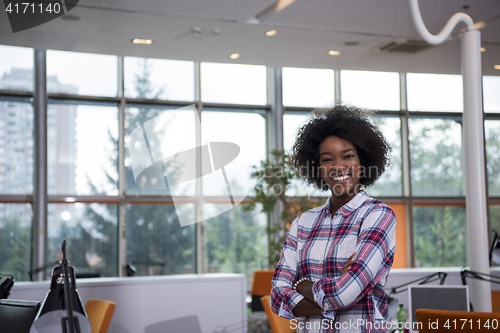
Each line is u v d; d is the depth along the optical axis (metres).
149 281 4.58
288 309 1.52
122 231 8.14
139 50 6.43
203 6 4.95
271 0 4.81
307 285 1.50
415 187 9.12
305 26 5.57
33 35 5.73
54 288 1.54
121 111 8.29
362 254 1.44
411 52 6.56
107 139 8.27
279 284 1.59
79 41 6.00
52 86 8.04
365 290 1.43
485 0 4.86
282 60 6.98
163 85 8.55
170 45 6.23
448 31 3.68
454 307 3.00
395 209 9.04
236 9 5.03
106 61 8.33
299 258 1.58
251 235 8.60
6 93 7.74
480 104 4.12
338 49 6.45
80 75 8.19
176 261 8.36
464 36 4.16
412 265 8.95
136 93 8.41
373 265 1.43
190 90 8.66
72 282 1.54
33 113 7.87
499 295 4.26
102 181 8.18
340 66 7.27
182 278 4.66
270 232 7.08
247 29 5.66
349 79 9.08
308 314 1.49
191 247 8.45
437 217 9.13
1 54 7.66
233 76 8.85
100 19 5.24
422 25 3.46
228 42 6.14
